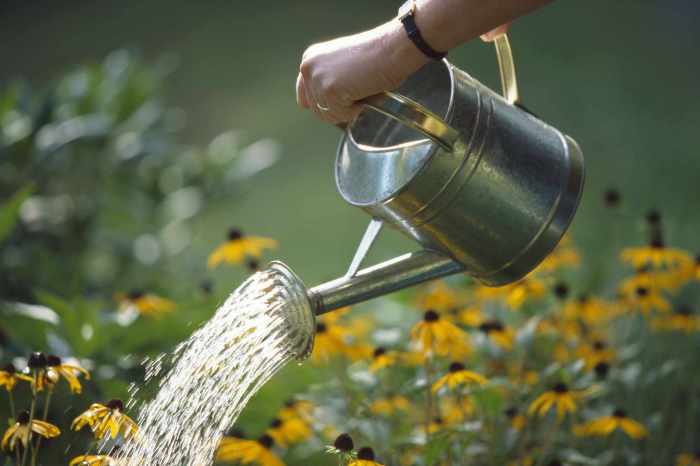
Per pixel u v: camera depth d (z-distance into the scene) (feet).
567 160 8.93
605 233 16.26
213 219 22.35
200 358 8.96
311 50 8.77
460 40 8.55
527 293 10.82
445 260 8.97
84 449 9.99
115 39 37.70
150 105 16.08
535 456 10.03
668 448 10.69
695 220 18.66
